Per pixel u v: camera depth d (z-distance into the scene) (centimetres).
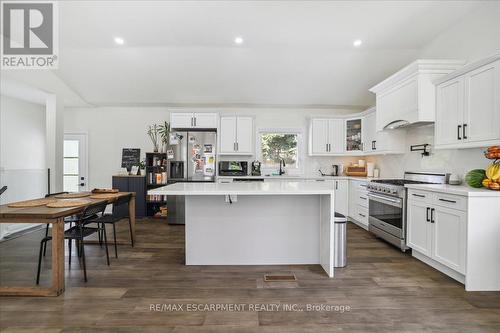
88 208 246
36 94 468
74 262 285
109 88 484
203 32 339
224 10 290
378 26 322
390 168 452
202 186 276
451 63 301
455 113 274
